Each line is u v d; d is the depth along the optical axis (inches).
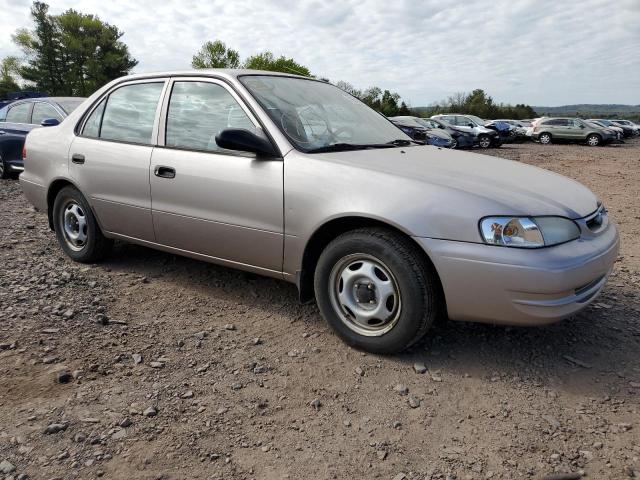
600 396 105.3
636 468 84.5
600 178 460.8
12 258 184.2
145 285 162.4
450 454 88.5
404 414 99.5
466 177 117.4
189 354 120.8
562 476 82.8
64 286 158.1
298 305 148.7
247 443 90.7
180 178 142.0
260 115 131.9
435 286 112.3
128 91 164.6
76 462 84.5
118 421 95.1
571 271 103.1
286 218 124.2
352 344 122.3
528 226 103.8
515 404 102.7
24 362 114.0
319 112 146.9
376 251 113.3
